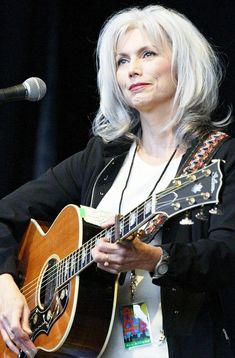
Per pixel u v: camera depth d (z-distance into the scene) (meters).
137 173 6.41
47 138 9.52
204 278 5.51
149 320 5.82
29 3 9.57
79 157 6.98
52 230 6.67
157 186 6.20
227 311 7.90
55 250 6.50
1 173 9.35
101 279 5.98
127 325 5.89
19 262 6.96
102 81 6.84
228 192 5.88
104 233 5.81
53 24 9.66
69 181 7.00
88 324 5.93
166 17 6.54
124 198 6.31
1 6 9.54
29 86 6.48
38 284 6.51
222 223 5.77
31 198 7.07
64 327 5.96
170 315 5.73
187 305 5.76
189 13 9.67
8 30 9.50
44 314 6.27
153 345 5.78
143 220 5.28
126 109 6.81
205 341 5.67
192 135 6.28
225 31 9.41
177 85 6.39
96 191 6.51
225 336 5.76
